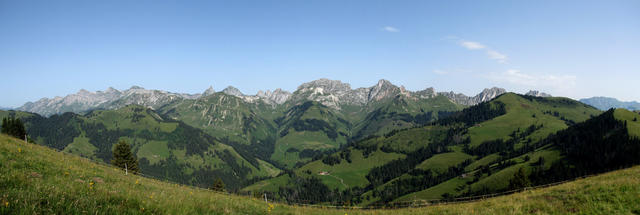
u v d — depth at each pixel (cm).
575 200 2025
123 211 1155
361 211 2894
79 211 1044
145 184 2730
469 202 3009
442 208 2505
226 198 2447
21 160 2091
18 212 919
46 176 1783
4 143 2775
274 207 2580
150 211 1212
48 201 1058
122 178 2791
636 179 2294
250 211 1911
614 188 2083
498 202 2427
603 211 1789
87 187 1535
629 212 1736
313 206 3694
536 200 2206
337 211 2791
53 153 3466
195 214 1331
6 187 1221
